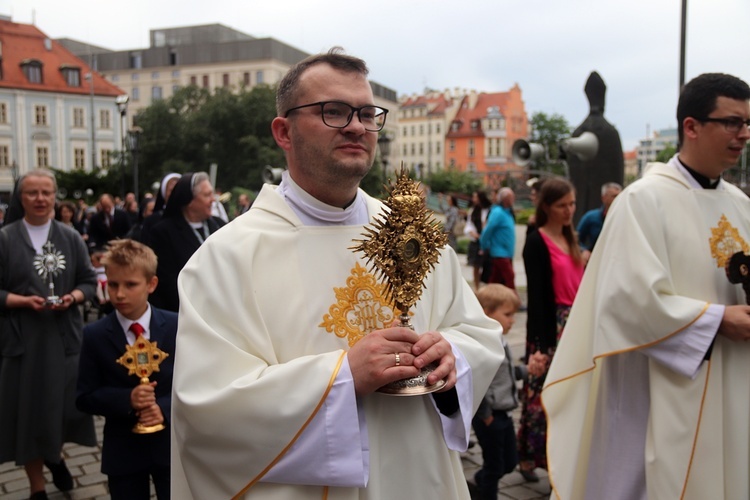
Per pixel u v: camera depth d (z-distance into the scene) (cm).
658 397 288
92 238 1173
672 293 286
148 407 296
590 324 321
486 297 390
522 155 998
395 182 190
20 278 414
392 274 185
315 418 172
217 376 177
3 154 5434
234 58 7062
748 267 279
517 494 405
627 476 302
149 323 319
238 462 174
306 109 190
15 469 465
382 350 175
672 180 303
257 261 192
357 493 179
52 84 5662
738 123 290
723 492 282
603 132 966
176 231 438
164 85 7394
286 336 188
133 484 304
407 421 193
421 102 9269
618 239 298
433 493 195
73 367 424
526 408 425
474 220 1151
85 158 5859
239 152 4434
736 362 288
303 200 202
